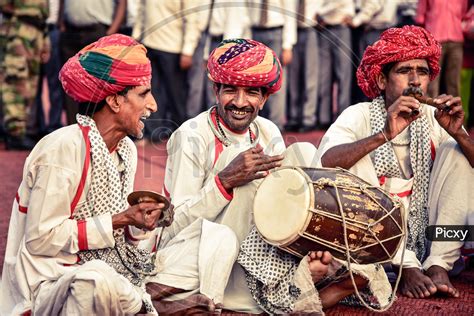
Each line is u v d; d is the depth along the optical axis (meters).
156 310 3.72
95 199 3.57
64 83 3.61
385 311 3.98
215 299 3.73
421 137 4.46
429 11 8.15
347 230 3.64
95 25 7.27
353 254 3.71
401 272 4.21
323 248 3.68
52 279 3.49
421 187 4.46
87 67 3.56
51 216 3.46
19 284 3.51
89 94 3.57
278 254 3.80
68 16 7.29
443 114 4.28
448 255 4.40
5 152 8.32
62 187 3.46
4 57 8.34
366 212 3.68
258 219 3.72
